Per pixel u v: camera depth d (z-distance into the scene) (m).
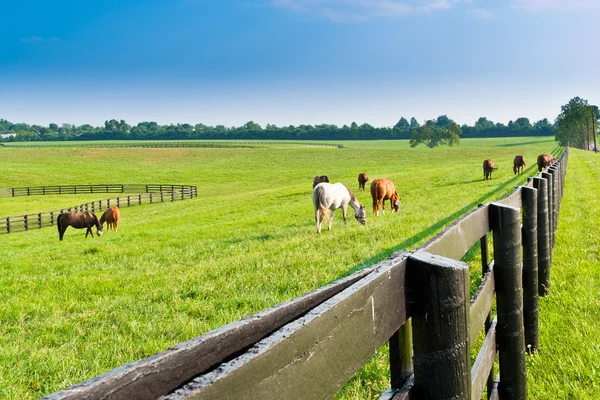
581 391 3.47
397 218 16.58
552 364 3.97
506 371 3.22
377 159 91.12
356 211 16.17
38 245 22.06
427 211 18.28
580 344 4.23
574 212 12.46
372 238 12.06
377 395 3.69
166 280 9.02
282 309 1.48
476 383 2.49
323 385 1.18
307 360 1.13
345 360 1.28
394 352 1.84
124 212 39.66
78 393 0.81
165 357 1.04
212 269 9.55
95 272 10.84
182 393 0.81
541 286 5.73
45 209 43.31
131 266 11.55
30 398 4.21
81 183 66.56
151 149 115.12
